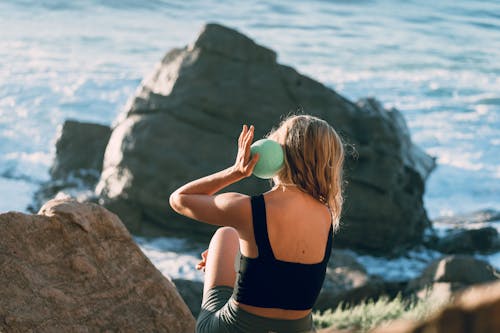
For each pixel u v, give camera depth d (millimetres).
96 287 3875
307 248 2891
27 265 3773
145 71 36000
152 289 4016
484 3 59844
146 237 15297
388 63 41844
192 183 3035
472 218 19219
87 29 44375
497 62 44000
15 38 40531
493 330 686
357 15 54438
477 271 11484
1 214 3867
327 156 2961
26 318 3586
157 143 15695
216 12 51781
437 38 49594
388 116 17266
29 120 27203
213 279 3293
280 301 2877
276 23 50094
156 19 48969
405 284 13547
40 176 20359
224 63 16328
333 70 39656
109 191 15812
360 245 15711
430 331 709
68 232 3953
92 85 32656
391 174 15664
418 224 16453
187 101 15992
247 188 15219
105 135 18703
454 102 34188
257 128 15906
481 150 26656
